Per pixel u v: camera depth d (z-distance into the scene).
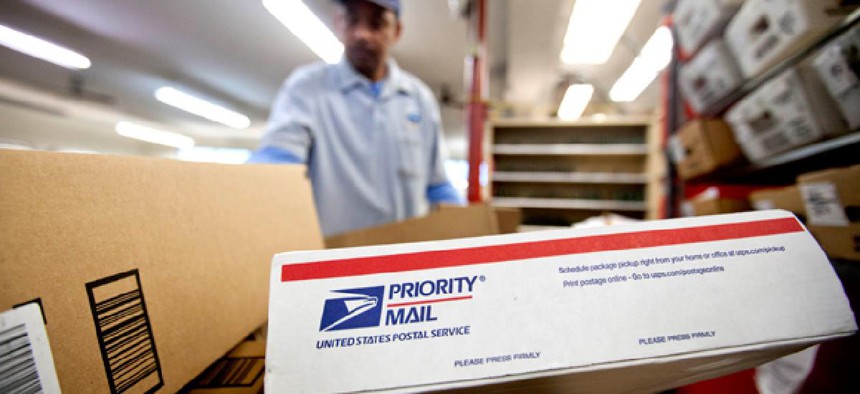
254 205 0.43
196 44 2.87
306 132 0.98
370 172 1.10
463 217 0.61
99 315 0.24
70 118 5.26
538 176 3.38
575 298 0.22
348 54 1.11
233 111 5.10
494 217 0.61
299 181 0.54
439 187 1.27
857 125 0.54
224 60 3.29
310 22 2.61
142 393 0.26
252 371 0.34
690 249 0.24
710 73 0.92
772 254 0.23
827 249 0.53
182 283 0.31
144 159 0.31
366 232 0.63
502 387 0.22
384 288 0.22
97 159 0.27
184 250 0.32
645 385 0.28
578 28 2.60
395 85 1.21
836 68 0.56
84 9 2.20
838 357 0.45
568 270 0.23
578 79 3.04
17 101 4.28
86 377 0.23
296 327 0.21
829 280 0.23
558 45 3.11
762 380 0.51
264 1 2.29
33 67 3.33
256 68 3.51
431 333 0.22
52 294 0.22
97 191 0.26
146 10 2.26
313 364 0.20
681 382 0.29
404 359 0.21
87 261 0.24
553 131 3.51
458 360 0.21
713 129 0.95
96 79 3.79
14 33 2.36
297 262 0.23
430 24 2.77
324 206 1.06
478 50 1.62
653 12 2.59
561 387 0.25
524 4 2.36
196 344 0.31
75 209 0.25
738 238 0.24
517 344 0.21
